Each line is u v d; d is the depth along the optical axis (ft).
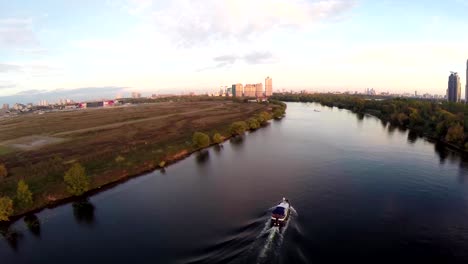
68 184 230.68
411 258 130.72
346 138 396.57
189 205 195.21
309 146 351.46
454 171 249.75
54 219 192.44
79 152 357.20
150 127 535.60
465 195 199.72
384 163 273.95
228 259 128.36
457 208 180.34
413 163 273.75
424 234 151.02
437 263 127.75
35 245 160.04
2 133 538.88
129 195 223.10
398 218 167.94
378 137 401.29
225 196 207.00
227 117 653.71
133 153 333.21
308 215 171.01
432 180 228.02
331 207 181.88
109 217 187.01
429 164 270.26
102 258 140.36
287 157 304.71
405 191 206.90
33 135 498.69
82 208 206.69
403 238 146.82
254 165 281.54
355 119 608.60
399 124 514.68
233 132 450.71
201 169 279.90
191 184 237.86
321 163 277.64
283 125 533.96
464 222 163.63
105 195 227.20
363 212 175.01
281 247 135.64
